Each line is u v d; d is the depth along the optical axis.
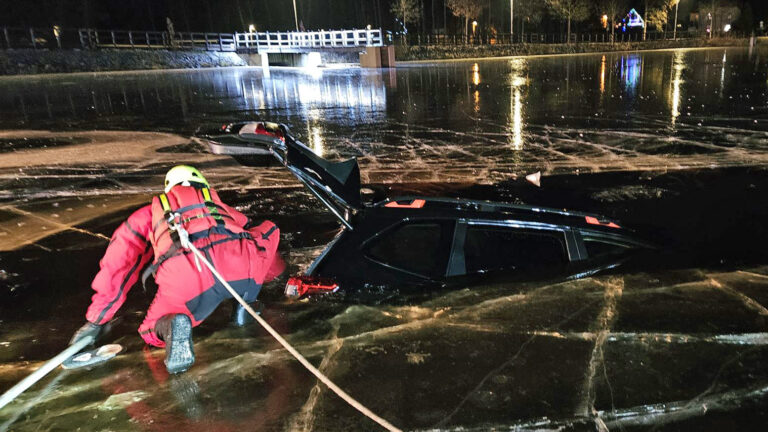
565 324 3.00
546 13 82.25
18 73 32.81
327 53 45.94
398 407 2.37
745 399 2.32
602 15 82.81
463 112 15.55
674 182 7.33
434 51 55.38
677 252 3.96
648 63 38.66
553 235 3.66
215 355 2.87
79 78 30.75
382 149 10.56
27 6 55.38
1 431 2.30
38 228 5.86
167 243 2.71
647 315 3.05
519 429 2.19
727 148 9.55
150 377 2.70
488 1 75.62
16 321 3.71
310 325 3.13
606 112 14.79
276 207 6.65
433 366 2.66
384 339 2.93
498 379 2.54
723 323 2.95
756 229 5.26
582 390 2.43
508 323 3.03
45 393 2.59
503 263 3.57
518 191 7.24
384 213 3.56
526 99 18.41
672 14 98.00
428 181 7.93
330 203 3.50
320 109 16.88
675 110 14.80
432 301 3.30
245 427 2.27
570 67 36.44
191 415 2.36
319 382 2.58
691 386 2.42
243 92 22.70
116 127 13.59
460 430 2.20
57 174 8.55
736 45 81.06
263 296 3.66
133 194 7.34
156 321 2.74
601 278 3.53
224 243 2.79
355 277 3.44
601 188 7.20
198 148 10.80
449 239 3.52
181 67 41.75
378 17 92.94
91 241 5.44
